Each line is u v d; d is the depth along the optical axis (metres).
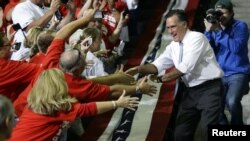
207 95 16.77
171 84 21.53
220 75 16.70
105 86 15.09
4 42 15.41
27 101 14.22
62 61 14.69
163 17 27.59
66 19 20.12
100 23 21.25
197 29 27.28
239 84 18.97
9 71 15.39
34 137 13.69
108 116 20.08
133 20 26.81
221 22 18.64
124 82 16.23
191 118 17.39
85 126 19.56
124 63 23.75
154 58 24.22
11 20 22.00
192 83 16.86
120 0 24.42
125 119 19.84
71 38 18.14
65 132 14.53
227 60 19.22
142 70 17.12
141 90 15.49
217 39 19.03
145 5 28.80
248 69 19.27
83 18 16.33
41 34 17.06
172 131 19.44
